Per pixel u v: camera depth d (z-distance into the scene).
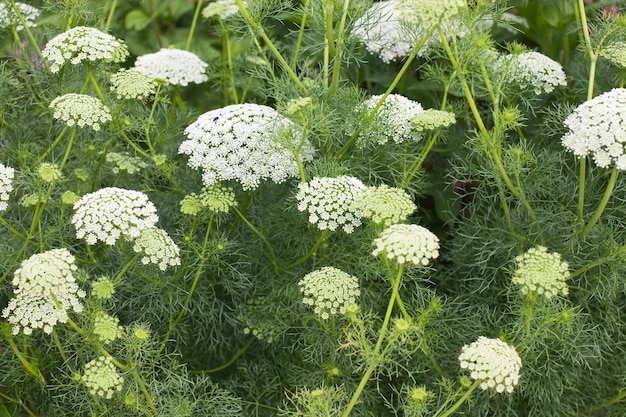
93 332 1.63
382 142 1.80
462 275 1.91
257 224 1.89
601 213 1.77
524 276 1.60
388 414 1.82
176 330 1.81
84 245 1.83
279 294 1.83
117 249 1.81
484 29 1.93
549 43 2.12
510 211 1.85
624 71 1.77
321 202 1.70
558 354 1.78
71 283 1.63
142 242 1.68
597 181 1.83
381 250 1.59
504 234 1.83
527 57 1.87
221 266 1.86
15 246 1.81
